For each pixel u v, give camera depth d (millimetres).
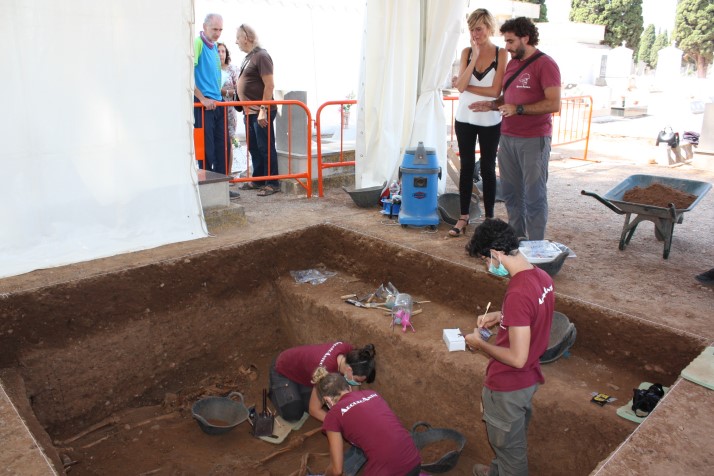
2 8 4203
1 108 4344
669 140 9797
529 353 2934
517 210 5305
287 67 10844
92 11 4562
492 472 3498
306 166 7555
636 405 3492
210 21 6641
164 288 4980
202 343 5340
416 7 6527
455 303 5020
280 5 10477
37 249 4707
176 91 5121
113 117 4855
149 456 4512
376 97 6707
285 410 4832
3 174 4457
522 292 2822
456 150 9422
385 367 4820
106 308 4668
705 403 2963
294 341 5746
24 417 3676
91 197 4906
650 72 42500
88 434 4645
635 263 5008
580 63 23203
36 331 4340
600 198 5129
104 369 4730
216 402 4969
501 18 20062
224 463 4430
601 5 35375
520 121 4836
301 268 5984
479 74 5395
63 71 4543
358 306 5176
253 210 6668
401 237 5637
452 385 4324
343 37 11461
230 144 8133
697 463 2506
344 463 3969
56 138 4629
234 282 5453
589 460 3619
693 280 4613
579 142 12820
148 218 5262
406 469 3359
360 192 6586
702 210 6762
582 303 4172
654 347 3859
